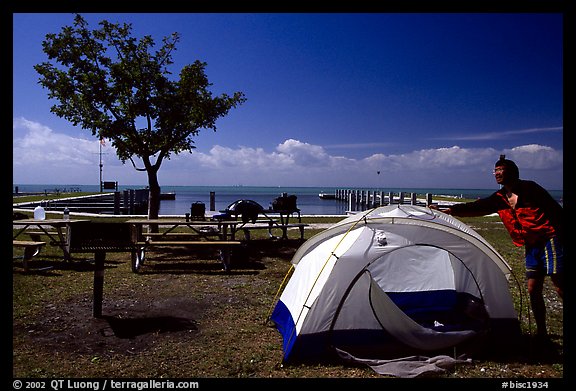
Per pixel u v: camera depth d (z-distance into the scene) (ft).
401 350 15.08
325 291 14.90
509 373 13.57
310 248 17.99
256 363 14.33
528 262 15.35
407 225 15.64
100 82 37.11
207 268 30.19
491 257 15.67
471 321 16.21
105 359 14.48
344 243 15.46
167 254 35.91
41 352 14.93
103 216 64.54
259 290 23.97
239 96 41.83
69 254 30.96
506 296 15.61
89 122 37.88
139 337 16.61
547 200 14.73
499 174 15.53
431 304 18.17
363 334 14.96
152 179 40.65
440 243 15.51
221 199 181.37
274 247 39.40
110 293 23.03
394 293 18.72
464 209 17.07
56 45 36.37
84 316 18.97
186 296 22.61
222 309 20.38
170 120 38.78
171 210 100.89
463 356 14.73
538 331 15.35
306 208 124.67
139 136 39.40
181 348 15.55
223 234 34.35
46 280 25.26
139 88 38.70
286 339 15.40
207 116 40.55
